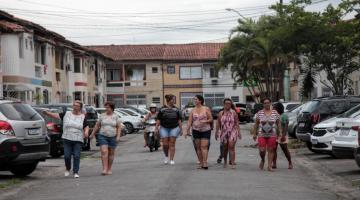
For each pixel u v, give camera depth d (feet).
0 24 110.42
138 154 77.56
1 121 47.67
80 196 39.60
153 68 227.61
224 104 55.98
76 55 166.50
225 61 157.38
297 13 99.50
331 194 41.09
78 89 166.50
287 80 187.62
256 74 158.61
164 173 50.98
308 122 72.33
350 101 72.95
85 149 86.33
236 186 42.50
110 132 52.85
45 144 51.55
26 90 113.70
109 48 232.12
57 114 68.64
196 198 37.06
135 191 40.60
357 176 50.52
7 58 113.39
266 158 65.05
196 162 61.98
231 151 55.72
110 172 53.52
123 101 227.61
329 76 104.73
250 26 150.82
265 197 37.83
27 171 53.57
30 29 122.01
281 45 104.47
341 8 94.02
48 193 42.24
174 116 60.23
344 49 98.37
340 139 55.21
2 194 42.98
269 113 54.08
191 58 225.35
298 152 75.15
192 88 227.20
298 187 43.42
